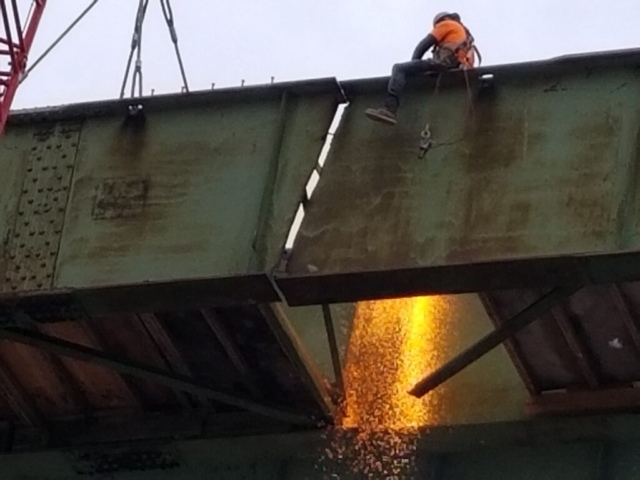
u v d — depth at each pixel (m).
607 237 14.41
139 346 19.27
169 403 20.09
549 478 17.98
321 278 15.09
